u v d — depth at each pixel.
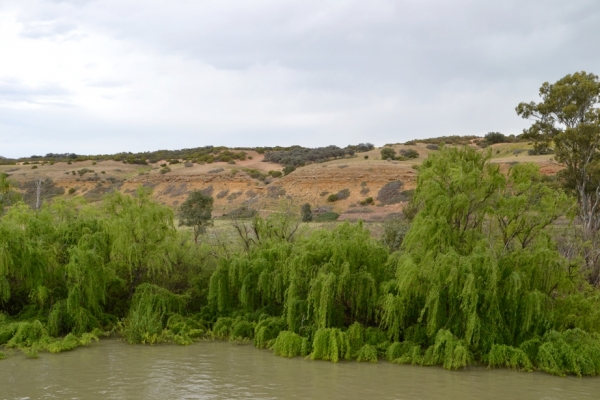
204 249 23.06
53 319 17.75
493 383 13.48
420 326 16.61
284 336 16.36
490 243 16.91
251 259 20.95
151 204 20.89
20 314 18.94
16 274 18.75
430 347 15.34
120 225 19.66
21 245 18.55
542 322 15.98
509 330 15.75
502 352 14.89
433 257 16.45
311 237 19.53
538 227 17.52
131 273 20.67
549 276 16.36
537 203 17.66
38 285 18.70
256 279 19.98
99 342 17.84
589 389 13.05
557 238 22.59
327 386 13.14
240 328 18.48
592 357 14.39
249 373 14.27
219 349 17.12
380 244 19.33
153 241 20.36
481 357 15.17
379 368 14.88
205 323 19.88
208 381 13.48
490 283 15.33
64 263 19.81
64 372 14.14
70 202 22.28
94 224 20.91
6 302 19.48
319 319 16.69
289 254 19.64
